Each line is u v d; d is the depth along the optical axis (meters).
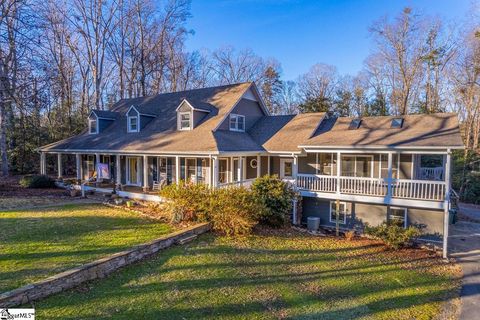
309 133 17.28
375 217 14.70
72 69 32.69
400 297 8.21
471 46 27.70
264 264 9.73
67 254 8.76
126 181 21.36
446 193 12.26
